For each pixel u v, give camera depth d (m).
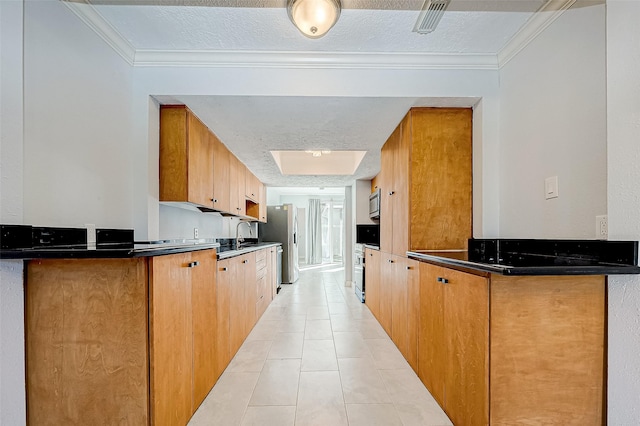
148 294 1.24
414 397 1.81
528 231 1.77
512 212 1.92
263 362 2.30
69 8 1.49
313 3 1.41
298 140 2.95
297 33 1.78
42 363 1.22
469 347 1.36
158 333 1.28
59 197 1.44
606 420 1.19
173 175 2.18
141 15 1.62
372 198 4.36
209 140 2.64
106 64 1.76
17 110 1.22
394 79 2.06
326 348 2.57
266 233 5.71
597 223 1.32
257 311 3.30
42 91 1.35
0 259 1.08
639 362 1.03
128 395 1.23
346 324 3.21
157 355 1.27
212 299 1.94
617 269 1.03
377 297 3.37
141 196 2.00
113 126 1.82
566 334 1.22
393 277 2.70
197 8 1.56
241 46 1.92
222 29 1.74
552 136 1.59
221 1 1.51
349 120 2.46
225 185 3.12
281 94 2.03
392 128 2.64
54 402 1.22
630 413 1.06
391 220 2.78
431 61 2.04
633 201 1.05
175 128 2.18
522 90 1.83
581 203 1.40
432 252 2.06
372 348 2.56
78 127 1.55
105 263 1.23
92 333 1.23
